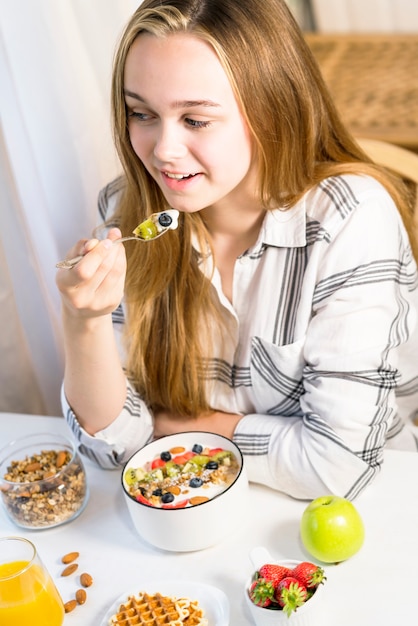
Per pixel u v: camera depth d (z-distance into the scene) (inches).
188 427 53.5
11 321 61.8
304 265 50.1
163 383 54.3
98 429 51.6
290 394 52.2
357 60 104.3
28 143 56.3
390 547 43.5
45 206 58.9
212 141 44.3
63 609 41.5
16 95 54.7
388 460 49.4
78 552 45.9
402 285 53.1
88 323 48.3
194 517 43.7
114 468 52.0
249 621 40.6
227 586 42.7
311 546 42.8
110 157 60.4
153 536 44.6
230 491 44.6
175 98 43.2
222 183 45.8
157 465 48.5
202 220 52.2
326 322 49.1
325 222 49.4
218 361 53.8
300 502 47.9
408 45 107.3
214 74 43.3
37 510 47.0
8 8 53.4
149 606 40.8
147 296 52.7
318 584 39.7
